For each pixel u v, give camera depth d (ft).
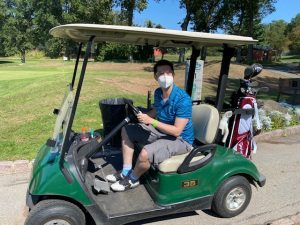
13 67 81.71
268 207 12.45
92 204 9.58
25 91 31.78
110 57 86.79
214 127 11.37
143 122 10.52
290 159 17.16
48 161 9.71
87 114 22.57
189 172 10.63
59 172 9.36
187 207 10.87
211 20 88.69
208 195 11.14
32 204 9.72
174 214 11.87
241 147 14.07
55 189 9.27
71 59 120.26
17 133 19.39
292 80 28.81
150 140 11.49
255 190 13.74
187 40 10.75
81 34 9.88
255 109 14.15
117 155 13.37
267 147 18.94
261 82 48.73
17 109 24.80
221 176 11.17
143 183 11.57
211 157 11.05
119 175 11.46
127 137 11.47
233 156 11.54
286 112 24.09
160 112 11.32
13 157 15.90
